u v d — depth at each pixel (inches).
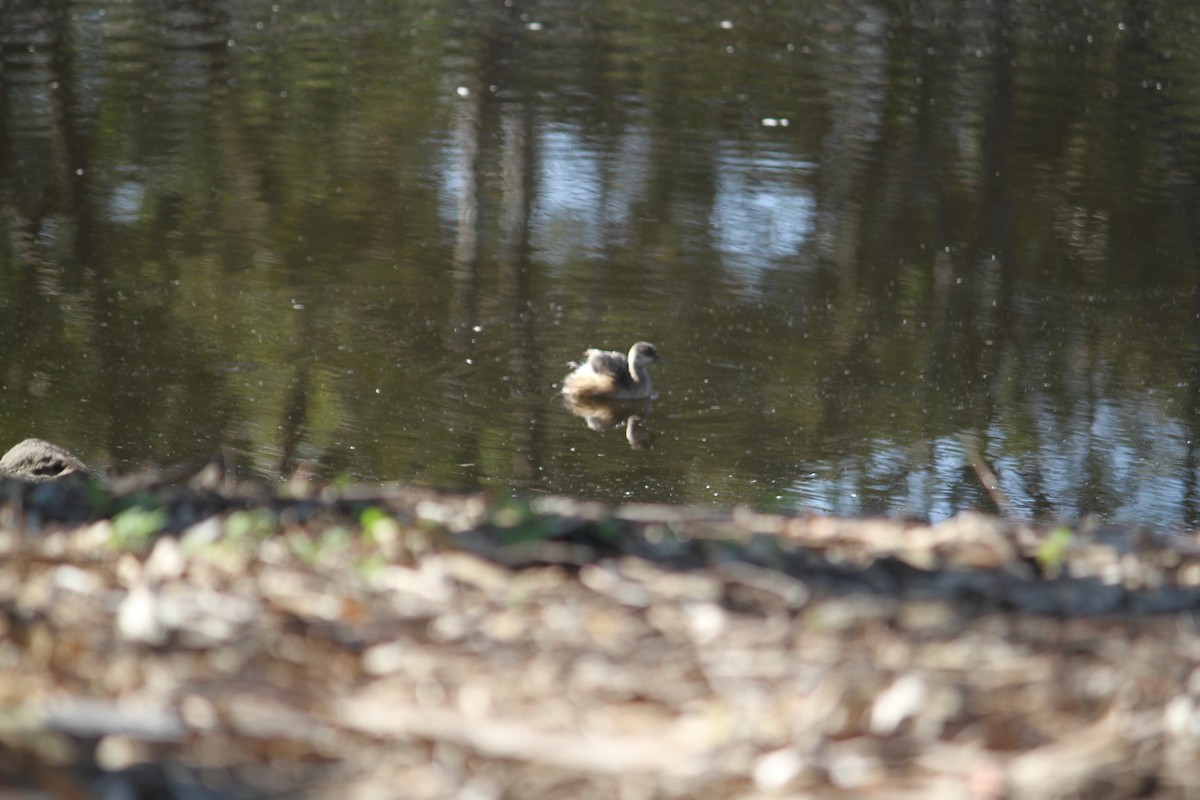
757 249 842.8
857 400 658.8
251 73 1122.0
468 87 1098.1
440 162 964.0
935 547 265.0
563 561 237.1
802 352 716.7
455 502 276.4
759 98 1085.8
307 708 186.4
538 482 570.9
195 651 200.8
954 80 1136.2
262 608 215.3
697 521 275.1
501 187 918.4
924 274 815.1
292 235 848.9
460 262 808.3
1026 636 220.7
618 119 1038.4
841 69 1160.2
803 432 624.4
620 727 187.5
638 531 261.1
